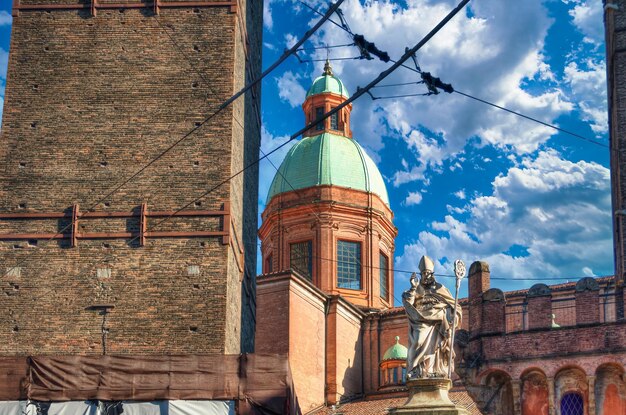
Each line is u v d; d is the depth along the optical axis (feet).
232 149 143.74
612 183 181.78
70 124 144.97
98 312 136.36
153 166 142.61
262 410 129.18
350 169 255.29
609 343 154.40
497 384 159.53
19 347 135.23
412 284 124.26
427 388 119.65
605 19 184.03
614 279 180.04
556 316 186.91
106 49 148.05
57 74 147.23
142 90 146.10
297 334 218.18
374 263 248.73
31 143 144.36
